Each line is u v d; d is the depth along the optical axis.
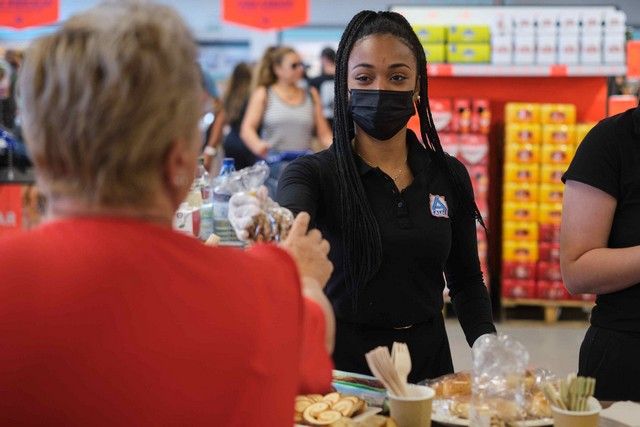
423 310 2.31
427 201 2.32
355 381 2.05
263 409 1.10
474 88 6.62
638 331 2.30
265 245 1.22
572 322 6.36
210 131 7.23
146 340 1.04
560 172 6.18
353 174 2.28
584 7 6.28
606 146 2.32
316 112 6.64
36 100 1.07
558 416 1.73
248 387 1.09
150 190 1.09
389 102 2.24
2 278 1.03
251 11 7.68
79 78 1.05
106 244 1.06
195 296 1.07
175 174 1.11
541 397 1.88
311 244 1.44
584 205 2.32
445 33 6.20
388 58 2.24
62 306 1.02
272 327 1.12
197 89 1.13
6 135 6.50
